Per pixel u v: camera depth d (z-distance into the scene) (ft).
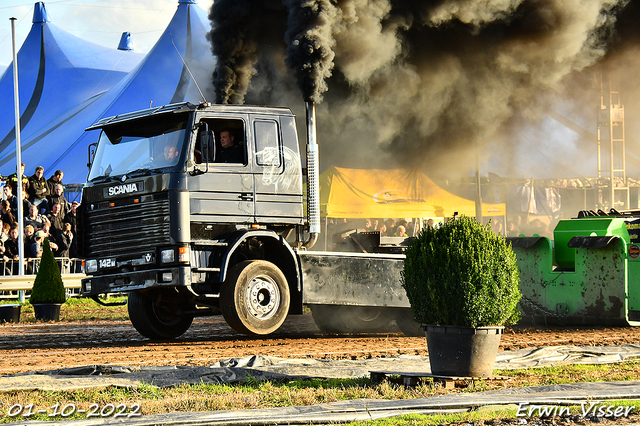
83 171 188.03
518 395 43.57
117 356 63.16
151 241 73.46
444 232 49.98
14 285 129.90
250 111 77.20
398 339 81.87
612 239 93.71
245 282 75.05
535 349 65.51
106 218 77.41
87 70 251.39
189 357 62.08
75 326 103.91
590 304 97.09
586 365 59.67
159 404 41.04
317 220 80.59
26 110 233.14
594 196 233.35
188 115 74.23
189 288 72.43
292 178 79.25
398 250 89.30
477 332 48.96
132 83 219.41
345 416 38.24
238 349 68.44
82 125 206.39
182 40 232.73
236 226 75.46
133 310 82.12
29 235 143.84
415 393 44.93
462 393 44.65
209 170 73.87
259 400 42.88
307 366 55.36
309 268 78.95
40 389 45.65
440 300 49.34
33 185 149.79
